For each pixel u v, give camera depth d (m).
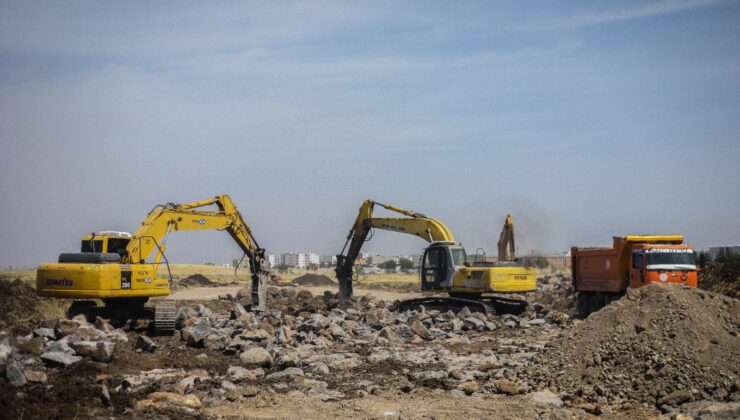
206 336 20.70
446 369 17.67
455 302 31.30
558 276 62.19
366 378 16.53
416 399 14.44
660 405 13.70
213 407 13.53
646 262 28.81
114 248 24.78
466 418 12.77
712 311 16.25
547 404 13.95
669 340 15.16
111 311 23.59
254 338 21.70
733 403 13.28
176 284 54.41
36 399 12.38
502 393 15.07
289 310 34.03
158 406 12.88
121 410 12.53
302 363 18.14
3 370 12.93
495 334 25.39
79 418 11.75
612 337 15.88
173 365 17.50
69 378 14.45
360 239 34.78
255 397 14.31
